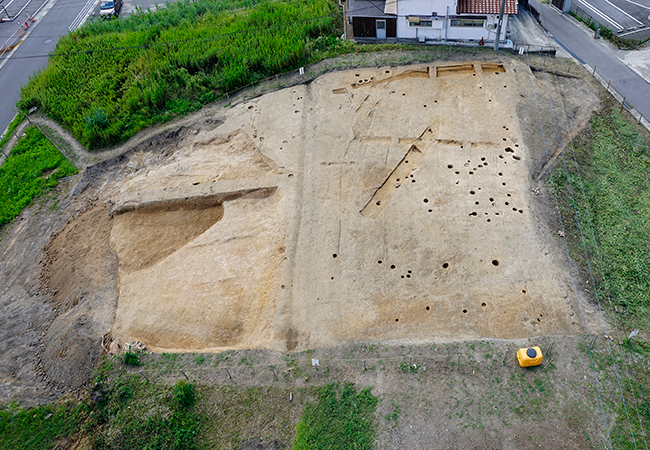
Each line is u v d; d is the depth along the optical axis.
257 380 19.42
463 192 24.92
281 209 25.36
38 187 29.27
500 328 20.28
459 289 21.56
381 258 22.91
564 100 29.44
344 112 29.84
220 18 40.88
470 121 28.34
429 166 26.34
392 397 18.47
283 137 28.88
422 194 25.11
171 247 25.50
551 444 16.92
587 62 32.12
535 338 19.50
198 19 41.25
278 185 26.34
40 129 32.88
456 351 19.41
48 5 47.25
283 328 21.08
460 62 31.97
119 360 20.62
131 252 25.38
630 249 22.41
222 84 33.12
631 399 17.73
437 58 32.47
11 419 19.28
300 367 19.64
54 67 36.62
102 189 28.91
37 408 19.52
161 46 36.69
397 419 17.92
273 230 24.64
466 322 20.56
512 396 18.11
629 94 29.78
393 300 21.53
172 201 26.75
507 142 26.98
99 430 18.98
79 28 41.28
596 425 17.23
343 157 27.22
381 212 24.61
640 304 20.67
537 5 37.78
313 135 28.64
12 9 46.78
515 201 24.28
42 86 35.09
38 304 23.66
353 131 28.58
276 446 17.88
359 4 34.66
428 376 18.86
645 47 32.88
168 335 21.81
